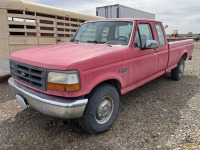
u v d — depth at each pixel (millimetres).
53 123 3770
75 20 7746
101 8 14109
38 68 2979
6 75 6965
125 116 4039
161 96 5188
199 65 9898
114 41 4105
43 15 6504
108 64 3322
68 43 4492
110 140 3242
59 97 2916
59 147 3072
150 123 3760
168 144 3111
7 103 4691
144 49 4238
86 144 3145
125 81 3785
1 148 3041
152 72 4770
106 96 3371
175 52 5875
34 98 3031
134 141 3207
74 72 2787
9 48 5910
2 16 5695
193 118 3939
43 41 6598
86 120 3160
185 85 6195
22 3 5863
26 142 3191
